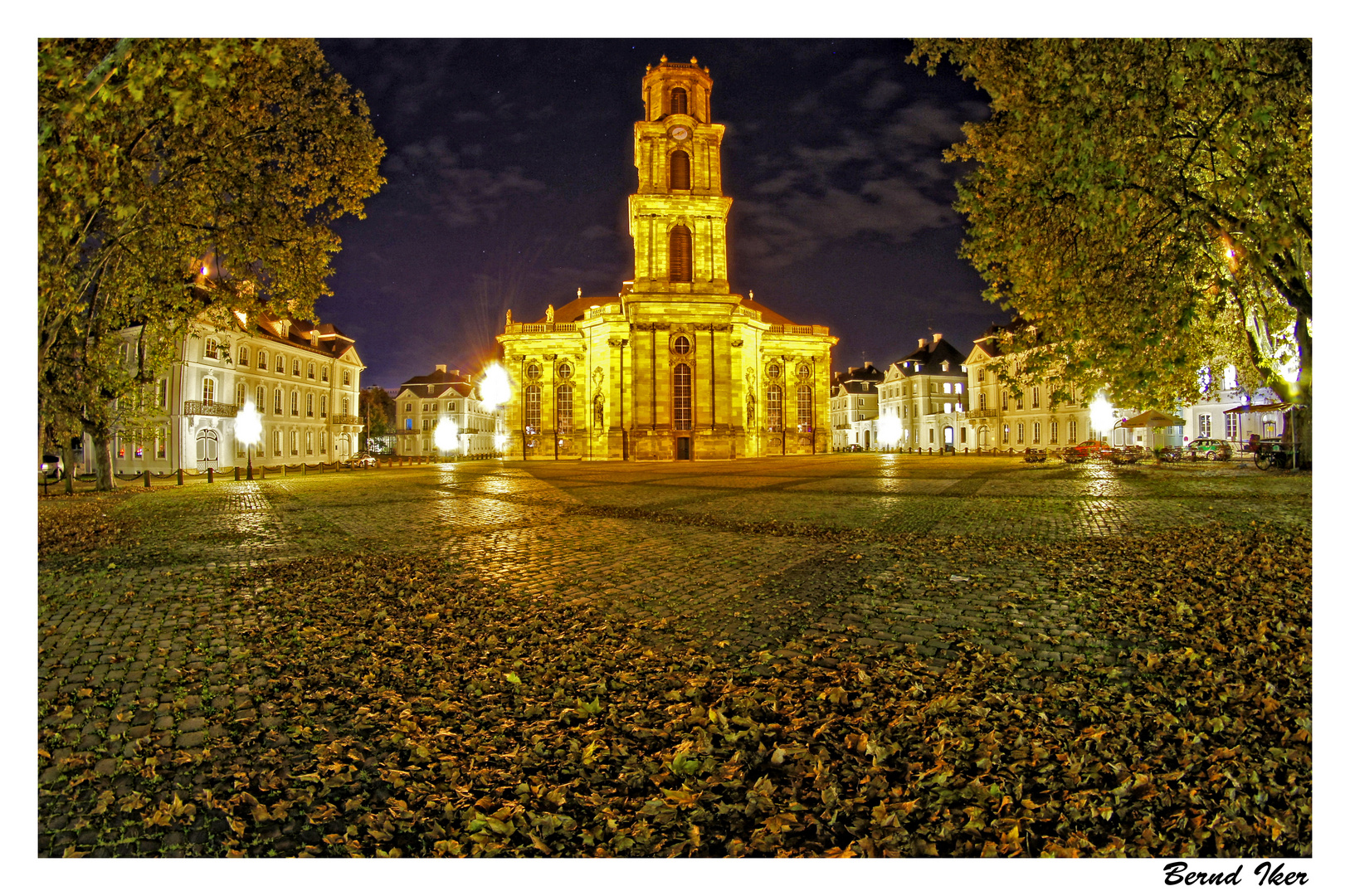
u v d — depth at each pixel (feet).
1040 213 27.02
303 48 37.19
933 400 266.77
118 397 66.64
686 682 14.61
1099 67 21.80
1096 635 17.39
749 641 17.39
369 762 11.45
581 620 19.65
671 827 9.59
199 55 16.87
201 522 46.01
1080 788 10.19
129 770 11.24
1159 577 23.58
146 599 23.12
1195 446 125.39
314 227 43.52
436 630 18.92
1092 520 39.68
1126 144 22.79
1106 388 29.25
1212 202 24.34
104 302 53.36
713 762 11.03
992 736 11.55
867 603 21.01
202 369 133.18
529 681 14.90
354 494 71.56
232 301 45.01
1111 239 25.76
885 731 11.99
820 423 229.45
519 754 11.52
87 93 15.61
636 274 193.36
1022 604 20.56
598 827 9.56
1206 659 15.24
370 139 42.06
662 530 38.99
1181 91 22.30
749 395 208.13
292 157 40.57
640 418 188.34
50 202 17.97
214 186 35.42
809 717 12.71
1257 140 21.31
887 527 38.70
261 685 14.97
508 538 36.68
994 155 31.55
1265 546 28.99
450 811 9.93
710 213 192.03
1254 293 39.86
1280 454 83.30
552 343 219.41
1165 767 10.69
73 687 14.94
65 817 9.99
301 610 21.39
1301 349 35.35
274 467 155.94
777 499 57.47
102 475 83.71
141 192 28.84
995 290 30.86
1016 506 48.57
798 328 228.84
